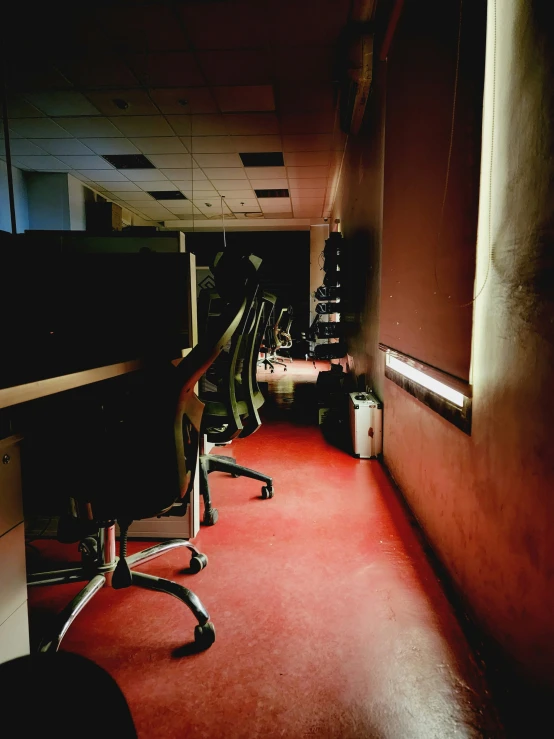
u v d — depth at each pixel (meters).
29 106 5.07
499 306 1.21
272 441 3.80
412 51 2.15
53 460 1.22
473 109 1.36
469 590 1.43
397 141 2.52
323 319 10.18
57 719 0.56
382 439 3.27
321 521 2.24
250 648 1.33
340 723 1.07
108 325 1.79
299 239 11.92
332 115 5.27
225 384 2.11
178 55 4.03
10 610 1.03
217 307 2.69
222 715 1.09
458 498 1.56
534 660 1.00
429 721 1.07
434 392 1.81
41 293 1.66
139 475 1.22
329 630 1.41
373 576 1.73
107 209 7.87
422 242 1.95
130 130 5.75
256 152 6.52
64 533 1.34
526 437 1.05
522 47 1.08
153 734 1.04
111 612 1.51
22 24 3.55
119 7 3.34
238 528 2.17
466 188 1.41
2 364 1.17
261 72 4.32
